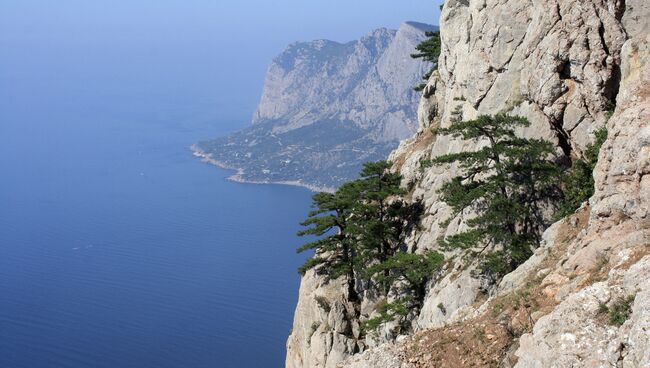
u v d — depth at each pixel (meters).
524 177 48.41
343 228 67.31
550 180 46.72
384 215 65.81
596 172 32.19
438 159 49.84
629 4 44.94
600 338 23.36
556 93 48.25
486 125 50.22
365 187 65.88
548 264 34.88
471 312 35.94
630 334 21.88
